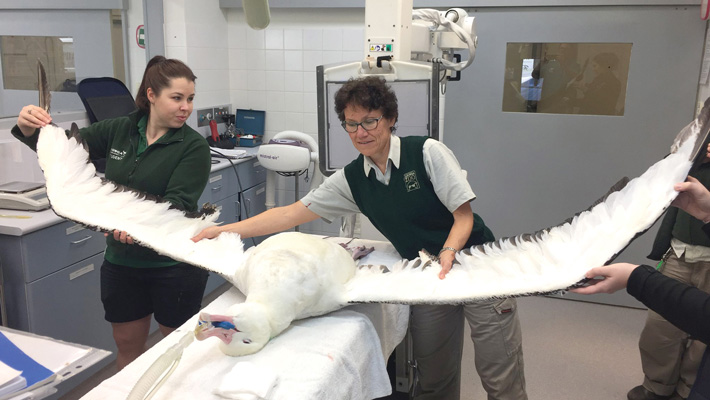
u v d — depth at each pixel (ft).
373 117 5.23
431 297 4.31
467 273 4.53
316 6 13.37
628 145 11.89
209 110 14.12
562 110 12.23
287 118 14.89
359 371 4.58
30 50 10.48
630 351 10.37
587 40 11.66
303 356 4.24
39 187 8.87
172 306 7.02
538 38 11.96
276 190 15.25
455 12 8.45
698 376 3.80
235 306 4.16
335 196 6.23
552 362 9.95
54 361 3.83
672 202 3.89
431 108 6.84
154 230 5.10
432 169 5.61
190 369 4.08
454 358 6.79
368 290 4.66
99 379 9.02
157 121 6.77
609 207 4.05
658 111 11.57
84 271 8.74
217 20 14.33
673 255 8.00
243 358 4.21
